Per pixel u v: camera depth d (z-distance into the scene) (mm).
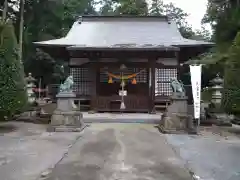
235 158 5578
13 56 8359
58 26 24141
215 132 8703
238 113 8414
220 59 13773
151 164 5066
